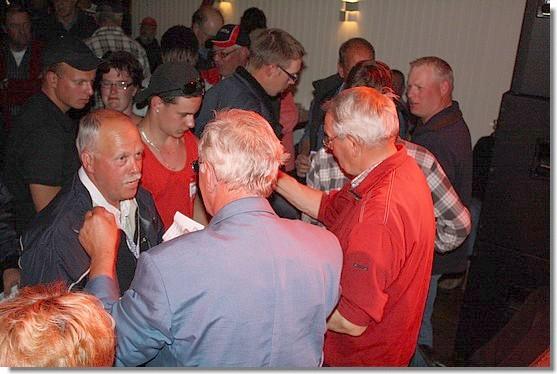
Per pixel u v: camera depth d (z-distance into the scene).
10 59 4.00
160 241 1.92
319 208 2.05
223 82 2.47
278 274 1.20
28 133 2.20
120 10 4.39
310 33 5.71
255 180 1.25
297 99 5.94
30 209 2.26
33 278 1.57
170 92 1.98
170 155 2.12
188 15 6.77
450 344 3.31
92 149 1.59
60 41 2.31
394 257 1.60
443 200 2.17
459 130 2.58
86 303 0.95
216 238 1.19
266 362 1.20
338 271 1.34
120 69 2.56
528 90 2.26
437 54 4.89
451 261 2.64
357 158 1.73
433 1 4.82
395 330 1.77
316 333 1.30
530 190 2.32
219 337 1.15
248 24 4.76
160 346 1.20
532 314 1.91
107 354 0.95
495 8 4.50
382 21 5.17
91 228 1.47
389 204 1.62
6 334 0.87
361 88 1.75
